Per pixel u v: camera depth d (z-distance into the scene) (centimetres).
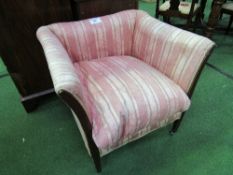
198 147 120
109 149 98
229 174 106
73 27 114
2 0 104
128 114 87
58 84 67
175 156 116
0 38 113
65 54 93
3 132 133
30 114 146
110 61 120
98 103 90
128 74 104
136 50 128
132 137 100
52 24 113
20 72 131
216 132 128
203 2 222
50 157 118
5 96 162
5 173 111
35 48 127
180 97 97
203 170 109
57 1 118
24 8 112
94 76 105
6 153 121
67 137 129
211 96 154
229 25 230
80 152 120
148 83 98
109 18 122
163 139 125
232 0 233
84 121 80
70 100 70
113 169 111
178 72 103
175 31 104
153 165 112
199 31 238
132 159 115
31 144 126
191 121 135
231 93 157
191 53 95
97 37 120
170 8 196
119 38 126
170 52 104
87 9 127
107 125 82
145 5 316
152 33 113
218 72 179
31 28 120
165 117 98
